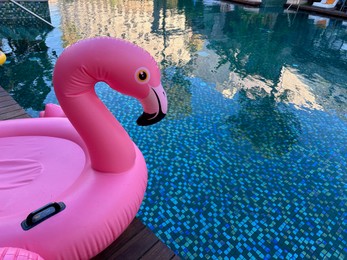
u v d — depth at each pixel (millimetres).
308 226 2766
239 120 4617
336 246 2582
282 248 2541
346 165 3682
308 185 3299
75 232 1490
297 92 5816
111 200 1654
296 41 9445
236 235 2641
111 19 10906
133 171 1865
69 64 1498
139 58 1541
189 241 2564
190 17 11844
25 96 4906
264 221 2795
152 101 1639
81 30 9172
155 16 11797
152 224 2711
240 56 7777
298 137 4266
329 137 4309
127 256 1852
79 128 1637
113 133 1699
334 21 12273
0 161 2068
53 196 1769
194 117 4605
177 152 3756
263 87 5941
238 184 3264
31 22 9516
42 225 1451
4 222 1459
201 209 2898
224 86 5836
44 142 2307
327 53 8461
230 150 3854
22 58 6520
